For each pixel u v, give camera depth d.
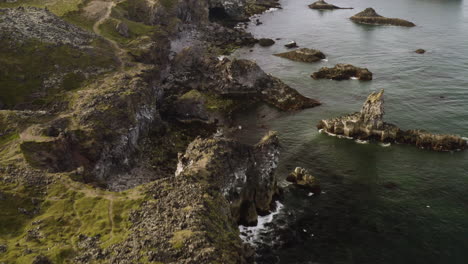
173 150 82.94
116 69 98.12
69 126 72.19
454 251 55.28
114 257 42.12
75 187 55.06
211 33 165.12
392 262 53.91
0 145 64.69
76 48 100.38
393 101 103.00
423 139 82.94
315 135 89.69
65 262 42.44
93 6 135.88
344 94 110.00
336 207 65.62
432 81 114.31
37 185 54.91
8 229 47.66
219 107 103.56
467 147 81.81
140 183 70.69
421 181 71.56
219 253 42.34
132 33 125.75
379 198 67.38
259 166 64.62
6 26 98.00
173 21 150.50
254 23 195.38
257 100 107.75
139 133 83.44
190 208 47.97
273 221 62.75
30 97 81.88
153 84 100.69
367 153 81.81
